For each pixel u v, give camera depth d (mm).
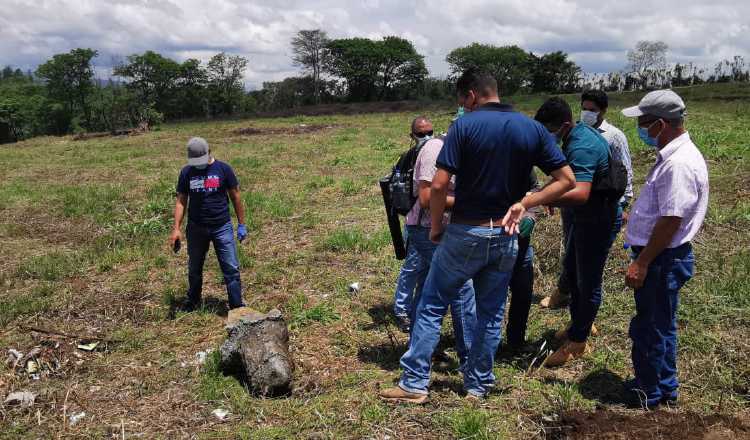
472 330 3768
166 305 5434
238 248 7082
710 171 8703
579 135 3609
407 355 3533
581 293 3844
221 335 4758
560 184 3057
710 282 4812
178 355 4426
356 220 8258
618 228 4062
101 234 8148
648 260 3156
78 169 14359
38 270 6469
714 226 6207
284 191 10391
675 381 3404
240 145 18516
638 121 3305
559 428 3188
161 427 3455
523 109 32625
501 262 3232
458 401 3545
